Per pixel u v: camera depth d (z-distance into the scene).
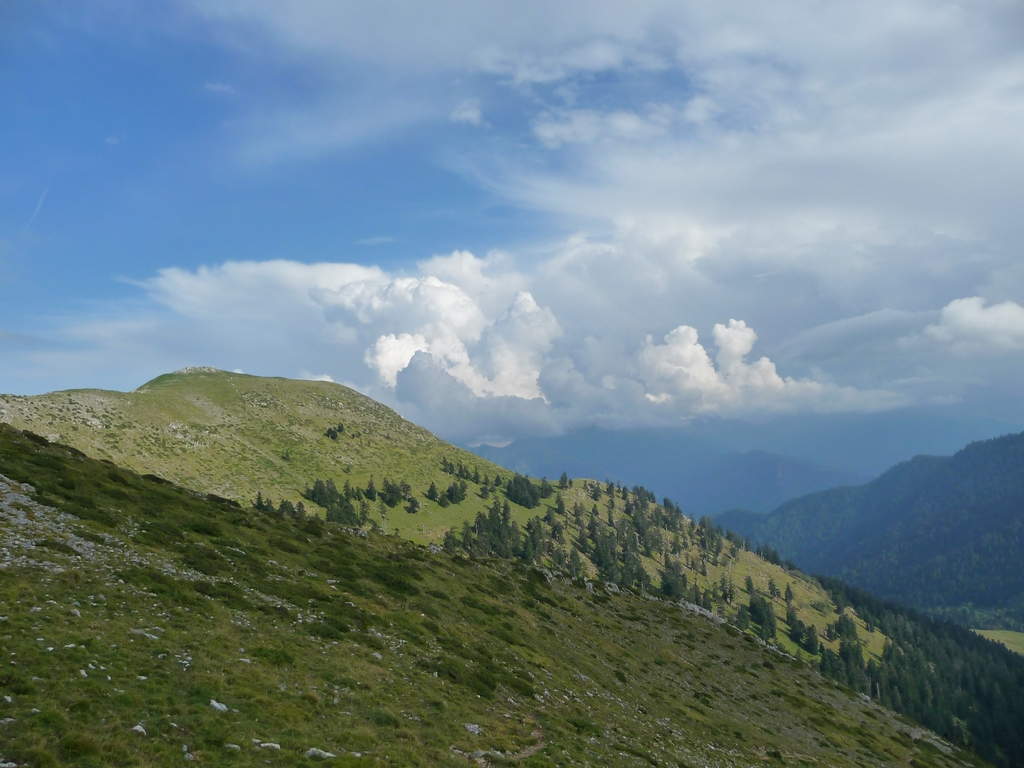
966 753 86.00
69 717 17.34
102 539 35.47
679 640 83.12
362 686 28.58
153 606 28.84
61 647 21.55
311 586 43.47
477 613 56.12
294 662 28.42
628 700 48.59
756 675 80.44
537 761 25.95
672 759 36.41
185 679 22.64
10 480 40.12
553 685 43.56
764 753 48.78
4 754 14.60
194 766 17.09
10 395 187.25
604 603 88.62
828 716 74.06
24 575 26.81
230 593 34.50
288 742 20.31
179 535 42.88
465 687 34.94
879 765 60.84
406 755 22.56
